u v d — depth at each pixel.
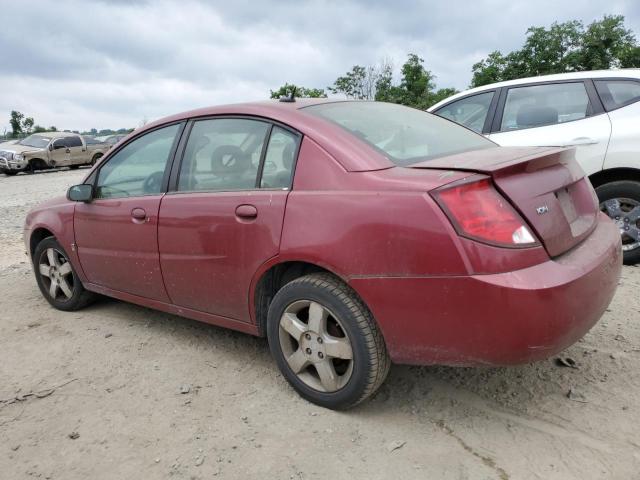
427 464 2.35
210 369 3.32
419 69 30.67
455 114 5.86
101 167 3.94
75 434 2.69
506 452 2.40
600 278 2.42
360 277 2.44
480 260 2.17
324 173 2.64
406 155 2.76
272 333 2.91
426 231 2.25
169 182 3.42
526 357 2.24
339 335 2.70
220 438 2.61
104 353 3.62
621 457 2.32
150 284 3.57
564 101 5.12
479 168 2.31
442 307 2.27
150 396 3.03
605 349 3.27
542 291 2.15
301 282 2.71
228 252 2.99
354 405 2.74
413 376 3.10
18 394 3.12
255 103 3.22
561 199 2.62
